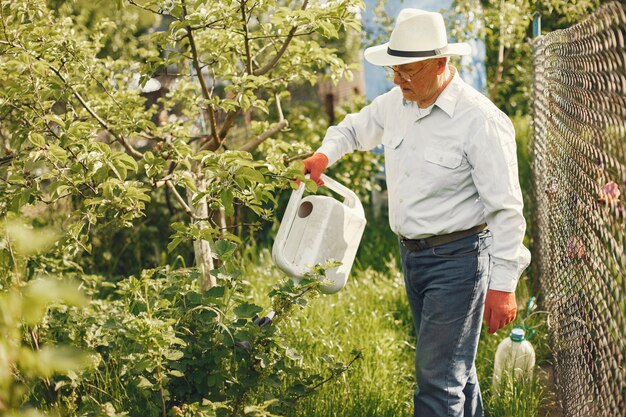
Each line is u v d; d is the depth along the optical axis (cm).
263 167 344
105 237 567
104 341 334
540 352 454
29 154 286
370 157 709
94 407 279
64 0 500
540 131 524
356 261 630
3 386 155
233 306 308
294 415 335
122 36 543
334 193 707
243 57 402
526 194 743
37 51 343
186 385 300
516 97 999
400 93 338
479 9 705
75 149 305
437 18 305
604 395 268
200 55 393
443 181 309
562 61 391
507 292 300
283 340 306
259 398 319
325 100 764
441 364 317
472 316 316
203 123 532
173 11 332
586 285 310
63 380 298
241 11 346
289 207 335
